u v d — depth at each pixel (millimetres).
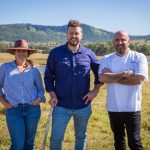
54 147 3145
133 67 2969
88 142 4312
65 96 3074
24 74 3064
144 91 10336
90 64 3143
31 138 3137
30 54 3123
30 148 3154
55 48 3113
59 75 3076
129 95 2965
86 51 3119
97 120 5754
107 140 4445
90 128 5109
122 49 2963
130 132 2977
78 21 3055
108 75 2943
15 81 3037
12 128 3018
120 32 2959
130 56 2992
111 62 3016
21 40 3068
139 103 2994
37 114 3102
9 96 3035
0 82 3080
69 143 4289
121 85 2959
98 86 3189
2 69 3057
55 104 3068
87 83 3119
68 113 3094
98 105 7516
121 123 3031
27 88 3062
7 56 46406
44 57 45344
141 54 2992
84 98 3096
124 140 3111
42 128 4902
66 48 3084
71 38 3023
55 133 3119
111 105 3016
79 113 3102
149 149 3975
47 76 3139
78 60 3064
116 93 2977
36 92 3119
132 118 2967
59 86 3080
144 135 4633
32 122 3078
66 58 3055
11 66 3062
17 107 3029
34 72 3107
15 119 3014
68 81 3061
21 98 3037
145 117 5875
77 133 3203
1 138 4277
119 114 2986
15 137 3008
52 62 3092
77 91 3076
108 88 3031
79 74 3066
